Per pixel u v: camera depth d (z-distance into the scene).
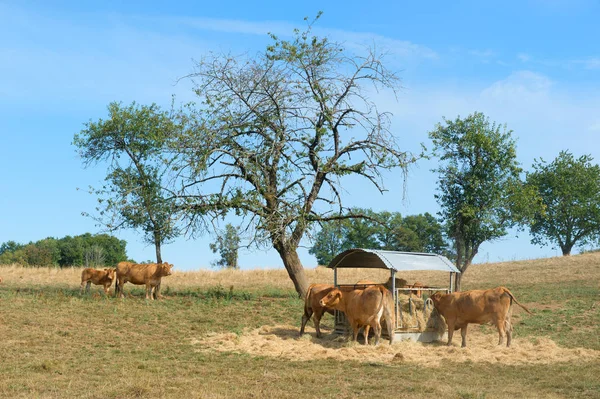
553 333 18.22
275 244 25.03
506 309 15.79
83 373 12.20
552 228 58.72
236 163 23.95
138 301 23.42
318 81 23.72
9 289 27.09
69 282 33.06
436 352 14.95
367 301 15.80
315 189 24.44
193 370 12.65
